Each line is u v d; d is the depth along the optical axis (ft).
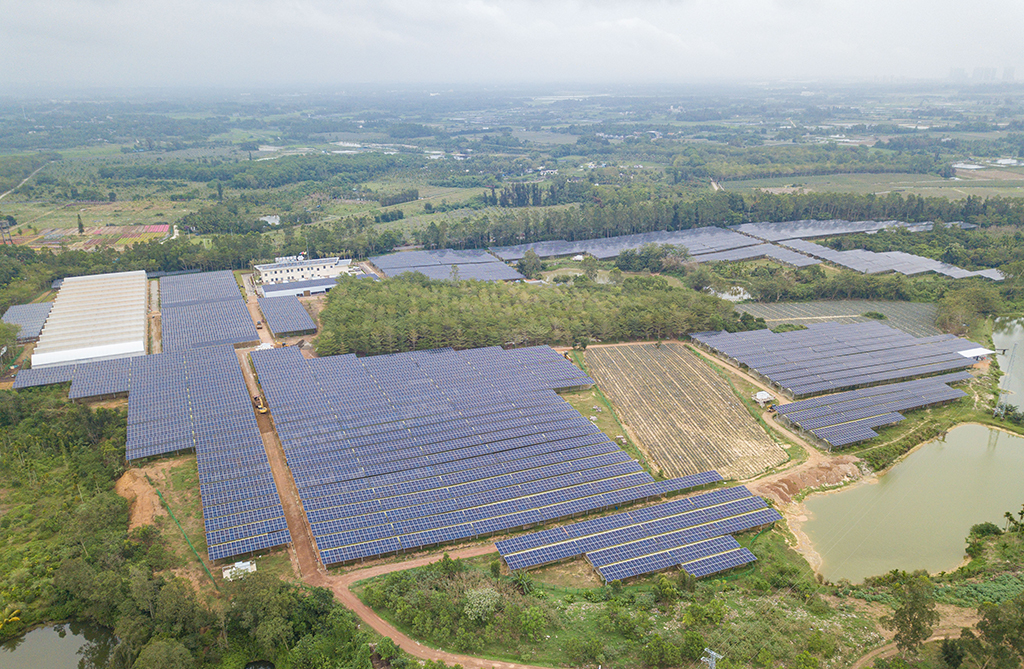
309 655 339.57
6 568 398.62
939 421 608.60
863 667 333.62
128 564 396.78
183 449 514.27
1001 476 534.78
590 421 584.81
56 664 361.30
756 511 463.01
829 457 545.85
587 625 361.92
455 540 436.35
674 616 367.86
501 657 340.18
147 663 318.86
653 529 440.86
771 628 356.59
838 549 447.01
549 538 428.97
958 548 450.30
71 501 457.27
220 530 424.87
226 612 363.15
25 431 540.93
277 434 547.90
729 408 620.90
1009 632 316.60
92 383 614.34
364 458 510.99
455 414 580.71
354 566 412.77
